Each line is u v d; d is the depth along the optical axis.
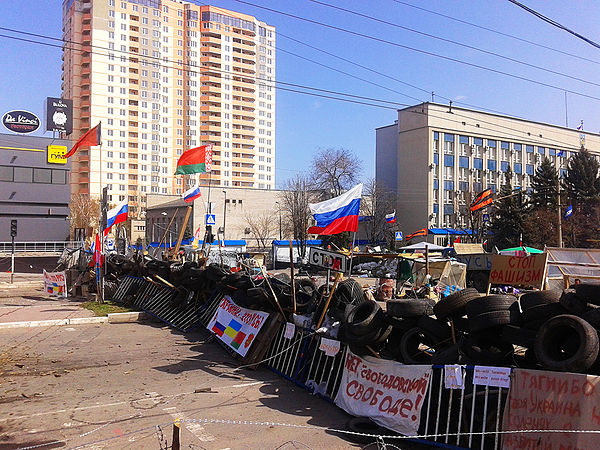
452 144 66.12
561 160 72.94
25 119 50.31
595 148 76.44
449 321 7.45
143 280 18.31
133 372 9.86
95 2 98.38
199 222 70.44
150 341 12.83
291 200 66.38
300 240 58.66
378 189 64.38
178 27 111.88
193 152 23.06
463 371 6.21
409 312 7.54
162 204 78.31
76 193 96.88
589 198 50.78
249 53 122.12
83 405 7.85
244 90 121.44
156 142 106.56
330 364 8.66
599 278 15.84
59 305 19.36
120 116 101.62
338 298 9.90
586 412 5.09
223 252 32.06
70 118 52.91
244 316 11.35
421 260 21.20
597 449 4.91
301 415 7.52
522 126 70.81
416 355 7.49
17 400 8.10
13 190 46.59
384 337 7.67
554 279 17.83
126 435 6.62
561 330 5.73
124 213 22.75
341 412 7.66
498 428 5.86
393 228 60.59
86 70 98.69
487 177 67.81
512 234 49.72
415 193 65.44
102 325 15.18
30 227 47.22
